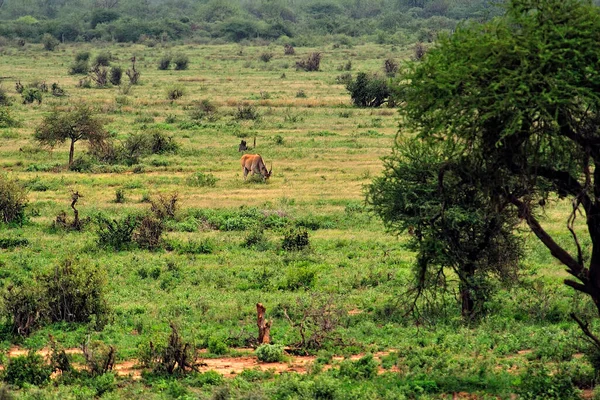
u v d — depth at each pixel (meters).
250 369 60.56
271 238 104.88
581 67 48.56
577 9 49.56
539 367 57.16
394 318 73.25
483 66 49.38
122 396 54.34
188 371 59.66
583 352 60.06
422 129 54.44
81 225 107.81
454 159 57.75
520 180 55.06
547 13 50.12
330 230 109.00
